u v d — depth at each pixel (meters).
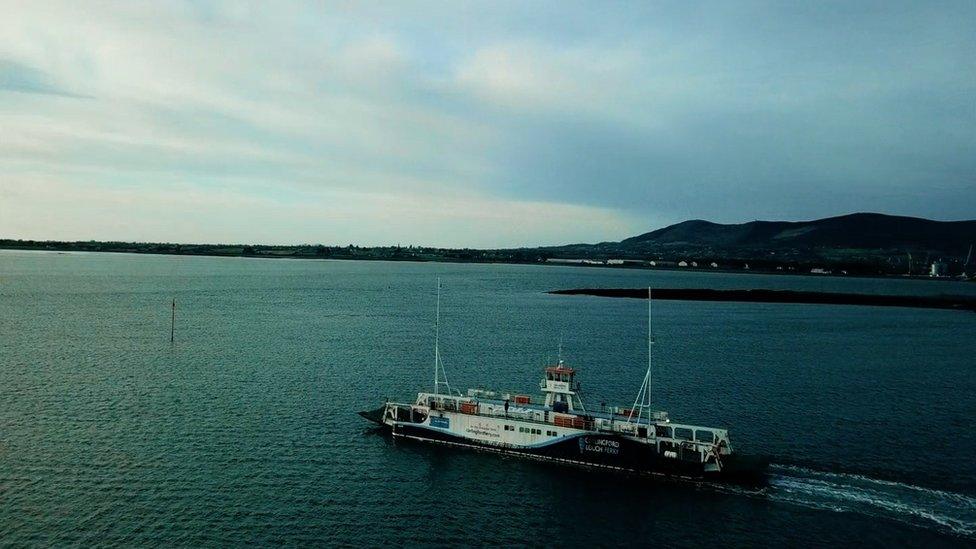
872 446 91.06
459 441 88.75
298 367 137.25
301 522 66.25
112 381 120.00
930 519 68.69
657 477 79.06
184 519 65.81
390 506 70.62
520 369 142.62
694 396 119.88
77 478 74.81
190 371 130.50
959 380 138.38
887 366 154.25
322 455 84.62
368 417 96.56
